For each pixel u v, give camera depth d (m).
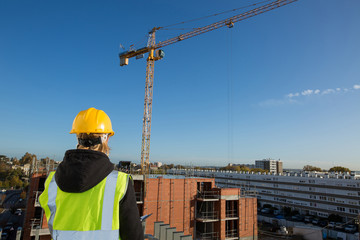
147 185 34.31
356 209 51.97
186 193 36.62
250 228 38.31
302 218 59.84
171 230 6.08
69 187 1.76
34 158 30.78
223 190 37.41
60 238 1.72
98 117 2.32
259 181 77.62
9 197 93.62
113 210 1.81
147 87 58.41
